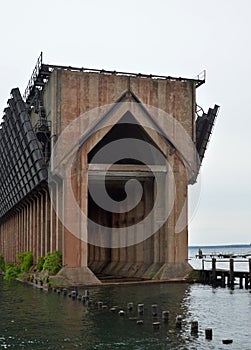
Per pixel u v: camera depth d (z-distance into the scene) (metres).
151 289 43.16
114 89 49.00
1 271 73.19
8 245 86.19
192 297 38.09
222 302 35.56
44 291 43.41
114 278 53.16
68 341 24.17
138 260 55.66
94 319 29.12
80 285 45.22
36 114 54.97
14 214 79.06
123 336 24.92
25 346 23.42
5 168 68.19
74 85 48.16
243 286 46.19
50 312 31.72
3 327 27.34
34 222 60.25
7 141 61.78
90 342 23.91
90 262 70.94
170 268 48.84
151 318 29.23
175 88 50.72
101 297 37.91
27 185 56.69
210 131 54.22
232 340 23.81
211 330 24.34
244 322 28.27
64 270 45.56
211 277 47.44
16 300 37.53
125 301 35.88
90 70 48.78
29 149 50.62
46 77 51.12
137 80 49.62
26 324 28.03
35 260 58.53
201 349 22.52
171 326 27.11
